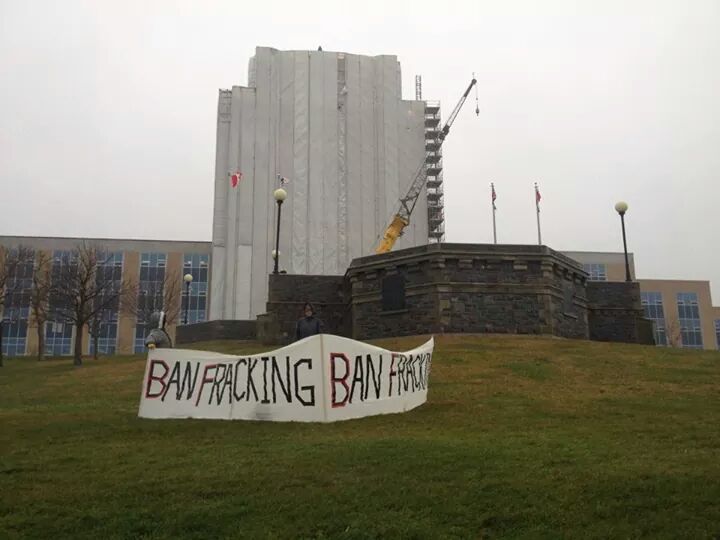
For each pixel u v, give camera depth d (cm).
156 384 1406
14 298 6494
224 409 1339
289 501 786
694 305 9550
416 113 8625
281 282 3900
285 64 8350
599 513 741
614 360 2345
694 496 780
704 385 1852
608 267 9769
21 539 691
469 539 683
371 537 684
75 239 8638
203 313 8662
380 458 962
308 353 1315
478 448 1037
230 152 8006
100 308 4409
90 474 925
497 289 3319
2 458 1034
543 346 2739
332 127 8269
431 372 2077
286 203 7950
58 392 2155
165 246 8825
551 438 1144
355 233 8050
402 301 3403
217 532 705
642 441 1123
